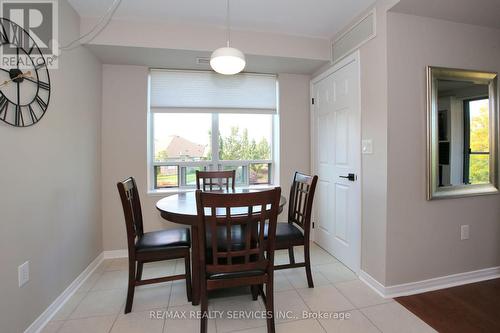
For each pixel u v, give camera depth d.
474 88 2.06
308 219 2.00
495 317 1.68
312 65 2.79
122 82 2.68
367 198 2.11
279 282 2.14
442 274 2.05
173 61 2.63
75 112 2.07
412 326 1.60
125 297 1.94
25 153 1.48
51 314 1.71
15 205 1.40
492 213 2.17
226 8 2.11
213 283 1.44
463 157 2.04
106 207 2.67
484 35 2.08
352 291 2.00
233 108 2.99
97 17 2.20
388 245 1.91
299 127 3.11
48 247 1.69
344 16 2.23
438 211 2.02
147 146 2.76
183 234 1.98
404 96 1.90
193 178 3.04
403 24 1.89
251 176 3.19
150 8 2.10
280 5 2.07
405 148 1.92
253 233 1.84
